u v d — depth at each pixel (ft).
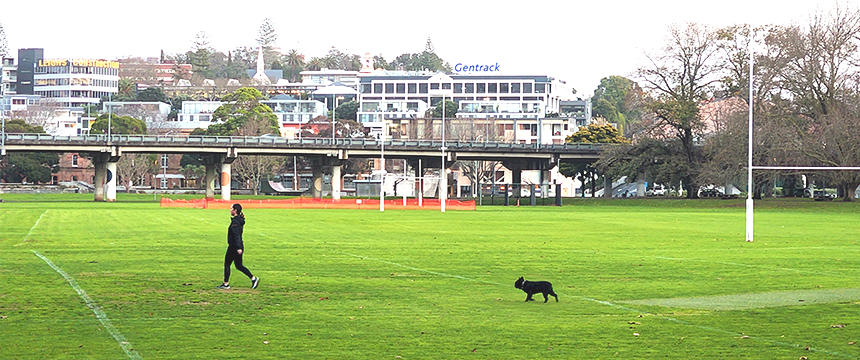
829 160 389.39
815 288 96.73
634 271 114.21
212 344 64.18
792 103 422.41
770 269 117.19
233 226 92.68
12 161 638.53
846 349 63.77
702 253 143.64
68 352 61.16
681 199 458.91
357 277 105.50
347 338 66.85
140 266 116.57
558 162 507.71
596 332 69.77
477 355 61.41
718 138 426.92
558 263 124.98
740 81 430.61
